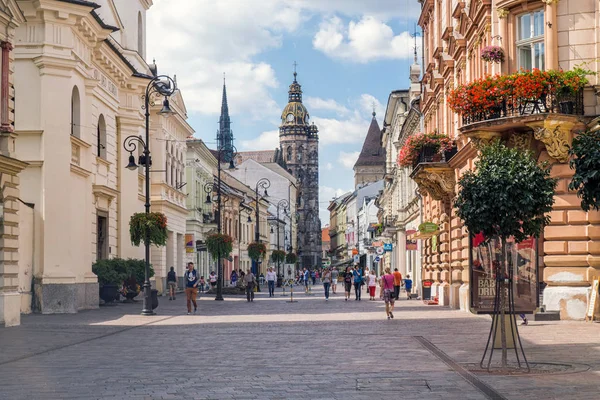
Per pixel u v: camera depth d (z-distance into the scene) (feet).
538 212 47.21
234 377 44.04
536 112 77.25
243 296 196.75
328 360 51.90
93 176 125.18
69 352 58.13
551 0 79.25
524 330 69.51
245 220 335.47
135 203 146.92
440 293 127.44
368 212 391.86
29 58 104.68
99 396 37.52
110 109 136.67
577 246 78.28
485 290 57.11
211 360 52.60
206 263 248.52
